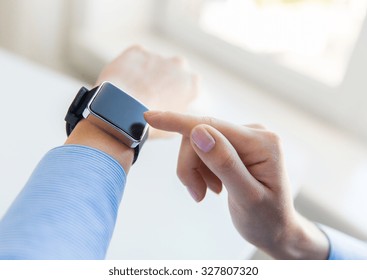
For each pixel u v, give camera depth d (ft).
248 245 1.79
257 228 1.61
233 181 1.41
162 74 2.21
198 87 2.21
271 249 1.72
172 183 1.98
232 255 1.74
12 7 2.95
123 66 2.22
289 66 3.04
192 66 3.24
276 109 2.98
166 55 3.24
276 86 3.12
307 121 2.95
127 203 1.85
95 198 1.18
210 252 1.73
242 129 1.49
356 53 2.71
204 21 3.30
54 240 1.03
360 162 2.67
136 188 1.93
